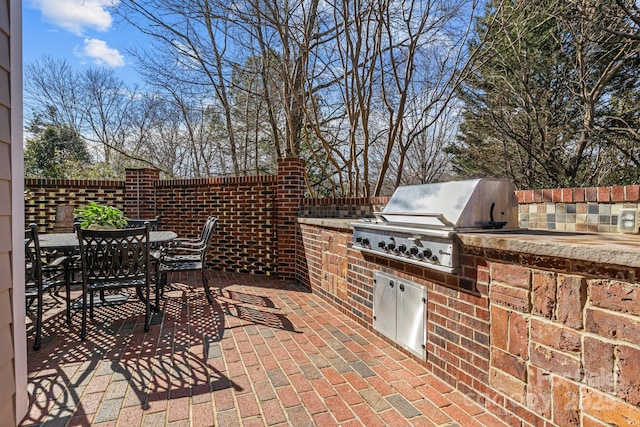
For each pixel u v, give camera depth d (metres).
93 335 3.46
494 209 2.59
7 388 1.83
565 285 1.68
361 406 2.27
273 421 2.12
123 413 2.20
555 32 7.52
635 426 1.41
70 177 11.66
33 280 3.25
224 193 6.62
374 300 3.44
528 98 8.02
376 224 3.22
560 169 7.99
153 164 14.40
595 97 7.01
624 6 5.12
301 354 3.02
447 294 2.50
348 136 8.79
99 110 16.03
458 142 10.66
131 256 3.61
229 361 2.90
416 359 2.85
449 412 2.19
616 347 1.47
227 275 6.27
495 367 2.09
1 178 1.78
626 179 7.09
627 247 1.47
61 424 2.08
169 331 3.57
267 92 8.52
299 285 5.51
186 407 2.26
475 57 6.42
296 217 5.75
